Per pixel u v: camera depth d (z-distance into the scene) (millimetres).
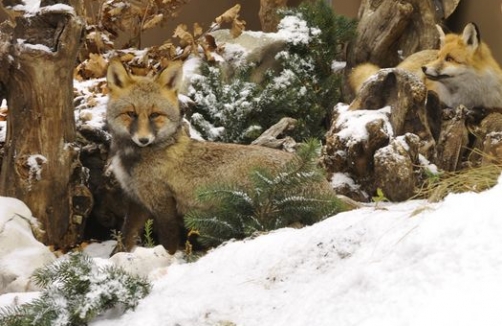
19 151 11852
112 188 13453
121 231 12461
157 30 21875
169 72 11711
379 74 14070
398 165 12742
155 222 12578
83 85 15797
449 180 6539
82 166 13344
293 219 9141
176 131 11711
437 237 4980
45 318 6508
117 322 6434
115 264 7754
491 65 15484
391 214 6176
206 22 22734
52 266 7676
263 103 15836
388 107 14016
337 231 6348
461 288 4516
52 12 11656
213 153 11719
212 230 8977
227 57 17672
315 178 9102
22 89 11750
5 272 9375
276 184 9000
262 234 7707
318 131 16562
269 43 17953
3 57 11688
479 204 5098
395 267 5016
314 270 6102
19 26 11812
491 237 4754
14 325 6621
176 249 11914
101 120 14055
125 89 11609
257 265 6660
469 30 15375
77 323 6574
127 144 11633
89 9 21531
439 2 19016
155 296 6703
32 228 10992
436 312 4395
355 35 18969
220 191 9078
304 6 18781
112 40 18438
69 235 12469
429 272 4754
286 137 14383
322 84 17750
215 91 16016
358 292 5039
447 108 15586
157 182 11664
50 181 11922
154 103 11484
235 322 5750
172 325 6000
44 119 11828
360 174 13492
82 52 17281
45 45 11789
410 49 18656
